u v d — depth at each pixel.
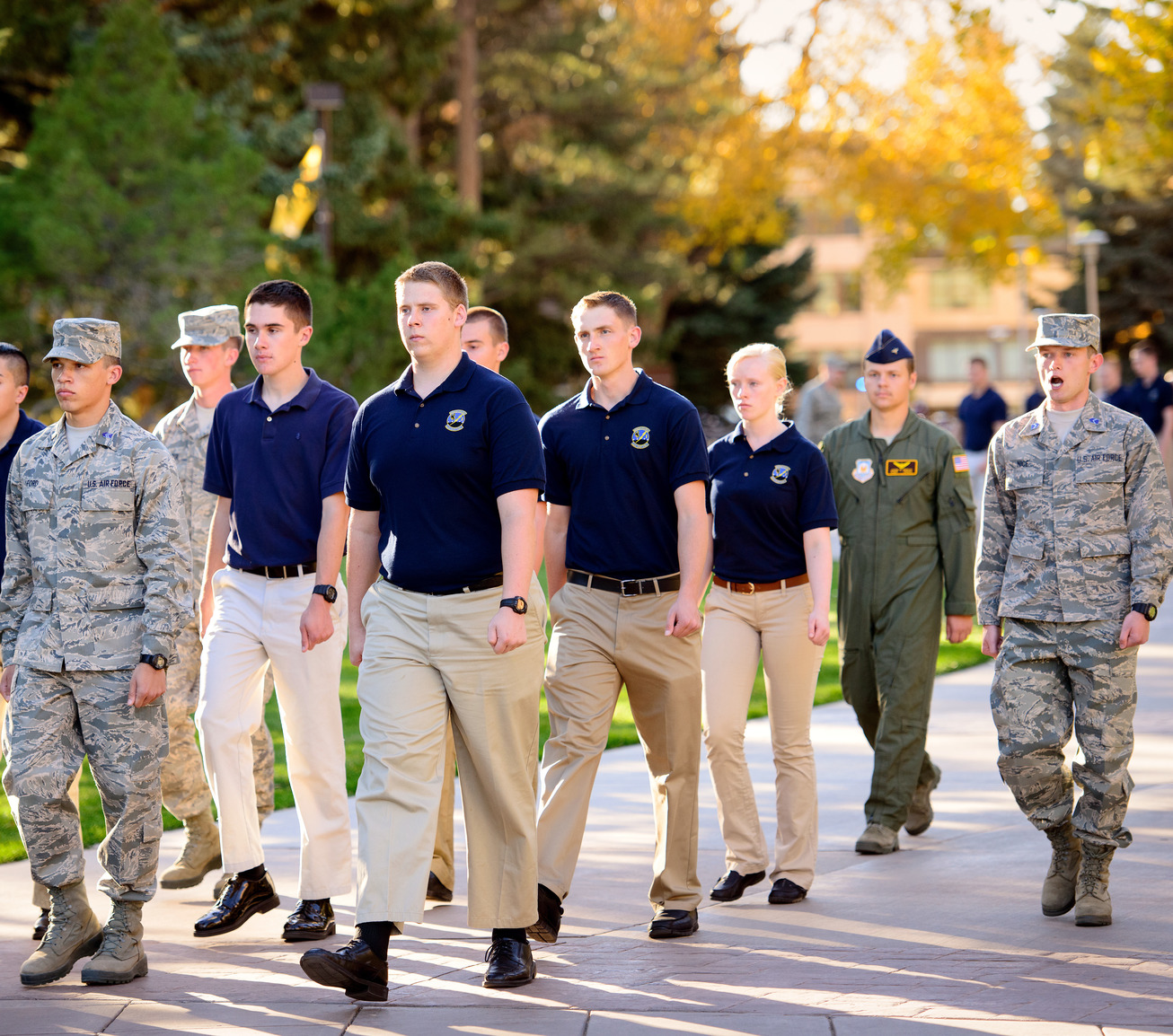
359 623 15.02
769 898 17.12
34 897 16.30
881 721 19.69
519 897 14.36
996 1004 13.24
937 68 97.50
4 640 15.60
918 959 14.73
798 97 94.12
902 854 19.25
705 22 95.38
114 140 72.75
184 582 15.20
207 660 16.56
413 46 96.25
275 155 89.06
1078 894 15.95
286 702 16.36
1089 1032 12.40
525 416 14.20
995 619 16.94
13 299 71.06
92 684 14.88
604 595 16.23
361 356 75.50
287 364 16.69
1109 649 16.00
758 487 17.70
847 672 20.67
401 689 14.18
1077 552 16.23
